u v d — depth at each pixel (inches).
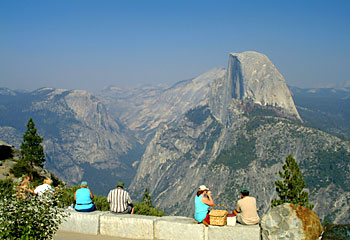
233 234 510.3
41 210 478.3
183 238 533.6
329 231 466.0
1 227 444.8
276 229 485.7
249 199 530.3
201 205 529.7
